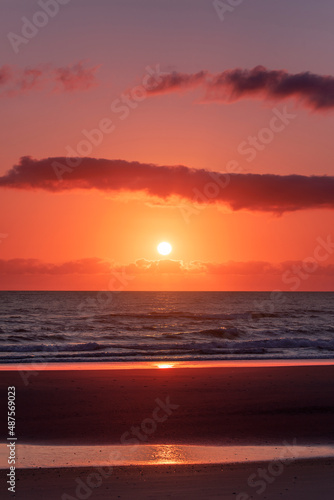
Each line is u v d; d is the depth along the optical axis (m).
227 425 11.87
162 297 177.00
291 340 32.59
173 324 56.25
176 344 31.28
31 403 13.73
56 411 12.96
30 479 7.73
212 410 13.20
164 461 8.95
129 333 44.88
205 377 17.81
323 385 16.47
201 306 104.19
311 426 11.88
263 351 29.14
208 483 7.56
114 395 14.73
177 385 16.27
